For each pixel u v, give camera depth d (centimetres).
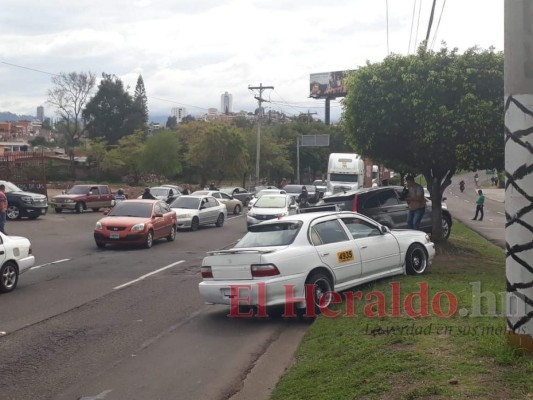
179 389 700
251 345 880
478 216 3925
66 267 1650
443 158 1580
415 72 1530
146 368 777
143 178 7031
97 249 2069
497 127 1491
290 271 1004
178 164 6312
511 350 591
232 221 3416
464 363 603
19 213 3189
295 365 735
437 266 1469
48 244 2198
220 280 1027
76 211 3825
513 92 584
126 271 1583
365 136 1639
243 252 1005
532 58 576
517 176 582
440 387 543
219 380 730
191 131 7031
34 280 1443
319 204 1814
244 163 5938
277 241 1054
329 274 1053
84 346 880
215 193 3878
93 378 741
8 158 4306
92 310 1114
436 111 1512
